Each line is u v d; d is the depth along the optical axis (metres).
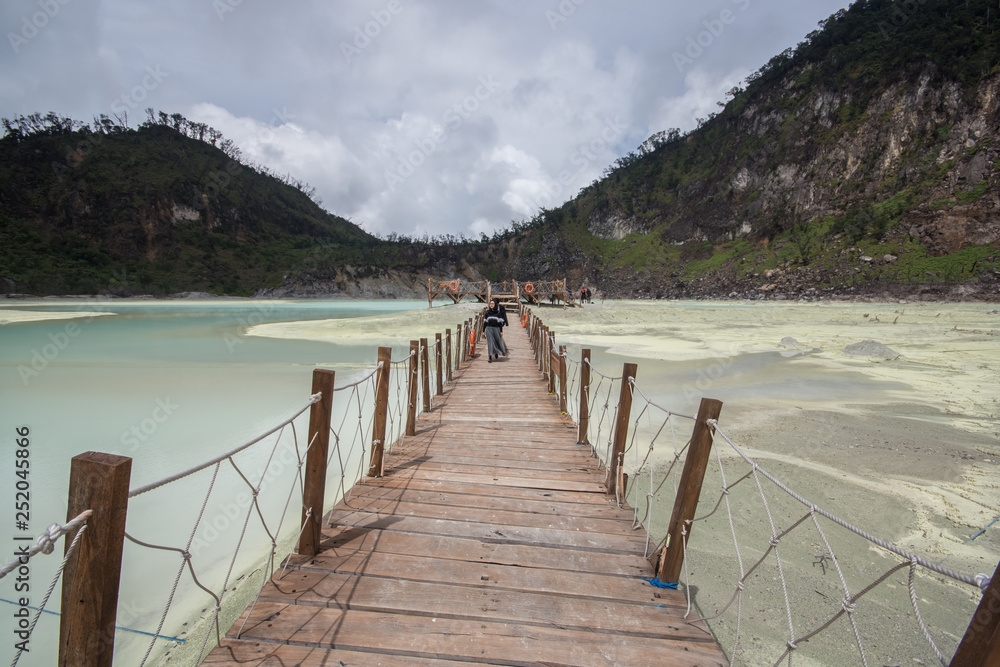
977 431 6.77
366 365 11.58
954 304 33.25
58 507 4.62
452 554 3.07
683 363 12.38
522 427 6.24
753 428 6.98
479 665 2.15
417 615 2.47
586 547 3.20
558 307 33.50
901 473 5.38
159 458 5.83
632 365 3.97
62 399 8.40
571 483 4.34
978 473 5.33
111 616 1.53
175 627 3.04
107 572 1.49
